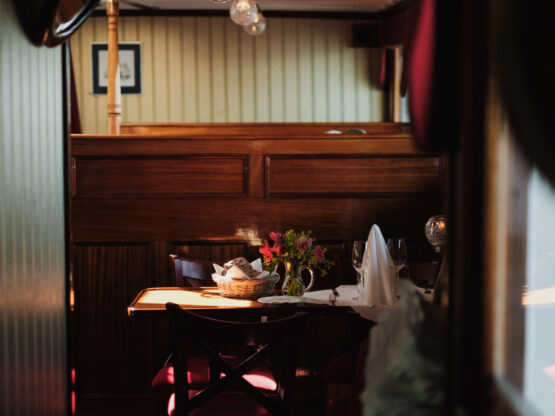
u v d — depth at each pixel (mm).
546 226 938
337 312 2533
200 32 8008
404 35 7375
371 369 1159
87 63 7910
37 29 1386
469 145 930
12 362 1267
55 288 1570
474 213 931
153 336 3621
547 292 1829
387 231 3723
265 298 2662
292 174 3688
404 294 1142
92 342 3621
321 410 3566
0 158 1211
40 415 1438
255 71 8078
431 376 1086
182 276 3221
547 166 927
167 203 3645
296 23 8070
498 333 941
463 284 939
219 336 2002
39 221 1446
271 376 2504
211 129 6371
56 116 1589
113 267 3637
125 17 7953
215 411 2189
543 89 926
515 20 921
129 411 3613
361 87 8148
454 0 961
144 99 8008
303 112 8133
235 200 3672
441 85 970
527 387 979
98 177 3625
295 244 2748
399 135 3701
